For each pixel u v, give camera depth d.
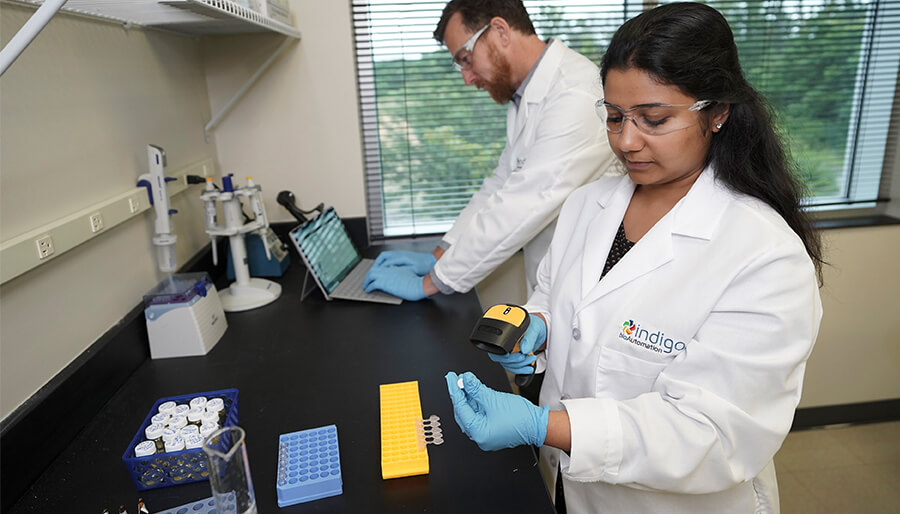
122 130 1.34
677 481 0.74
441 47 2.16
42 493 0.88
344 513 0.79
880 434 2.40
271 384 1.16
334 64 1.96
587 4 2.15
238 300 1.59
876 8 2.25
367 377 1.18
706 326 0.80
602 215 1.00
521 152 1.66
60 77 1.10
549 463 1.14
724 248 0.80
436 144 2.28
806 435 2.42
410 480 0.85
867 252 2.27
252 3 1.39
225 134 2.00
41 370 1.01
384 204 2.34
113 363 1.16
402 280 1.59
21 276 0.97
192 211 1.76
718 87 0.74
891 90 2.33
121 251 1.32
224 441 0.66
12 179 0.96
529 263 1.78
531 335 0.96
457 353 1.27
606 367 0.89
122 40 1.36
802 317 0.74
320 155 2.05
